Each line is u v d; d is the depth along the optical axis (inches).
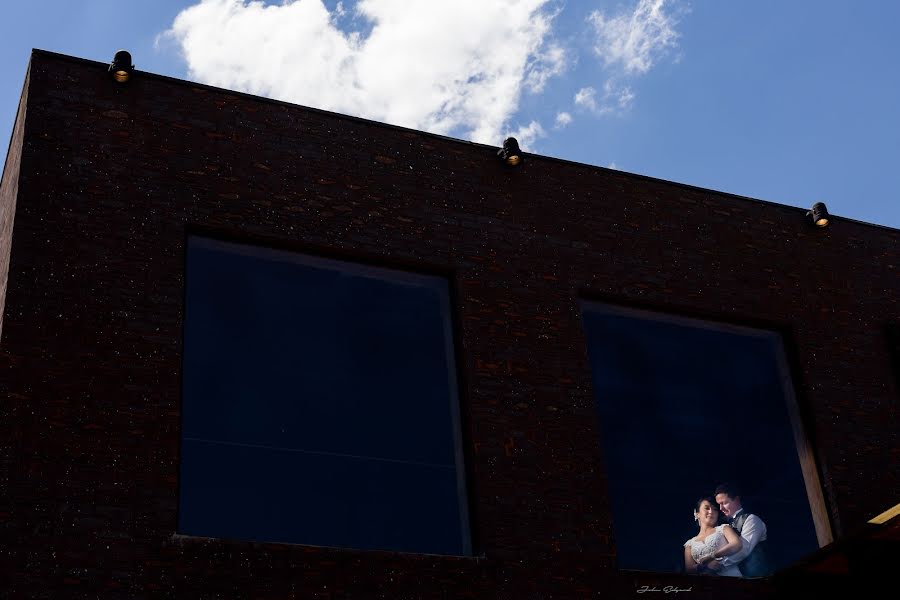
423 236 533.0
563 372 528.7
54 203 467.2
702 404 567.5
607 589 486.9
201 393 466.0
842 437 581.6
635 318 573.9
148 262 470.9
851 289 630.5
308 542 455.2
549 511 492.4
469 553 479.8
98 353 444.1
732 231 613.6
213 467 453.4
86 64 502.3
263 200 507.5
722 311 587.2
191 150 503.5
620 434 541.6
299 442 473.4
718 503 545.0
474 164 564.1
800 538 554.6
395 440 491.2
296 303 501.7
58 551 404.5
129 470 427.2
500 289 537.0
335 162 530.9
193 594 415.5
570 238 566.9
